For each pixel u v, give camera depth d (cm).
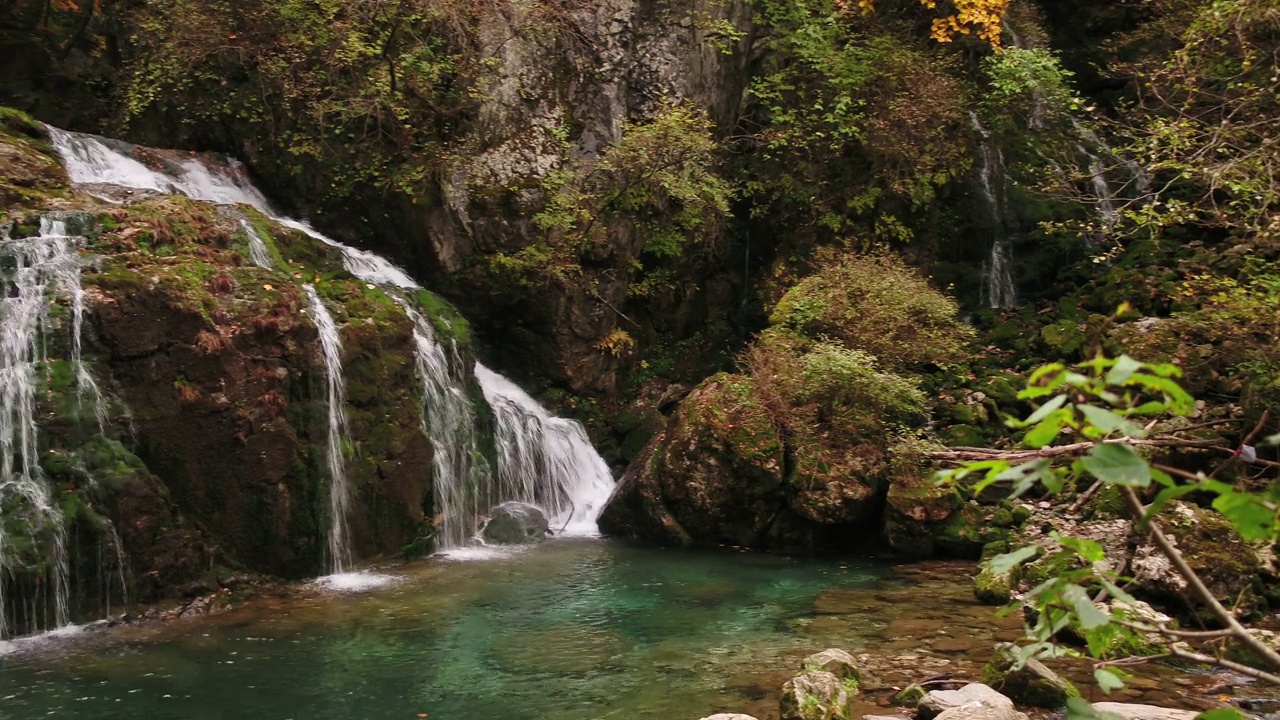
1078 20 1947
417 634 815
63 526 827
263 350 975
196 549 913
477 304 1390
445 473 1170
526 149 1407
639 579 1005
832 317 1314
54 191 1063
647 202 1461
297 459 988
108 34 1612
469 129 1395
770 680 700
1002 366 1398
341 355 1051
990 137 1741
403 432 1102
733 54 1591
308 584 976
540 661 746
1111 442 207
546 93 1432
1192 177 1098
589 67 1462
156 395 911
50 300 877
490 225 1371
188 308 928
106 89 1591
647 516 1199
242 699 668
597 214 1414
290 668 730
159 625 840
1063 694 632
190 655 761
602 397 1455
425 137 1384
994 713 577
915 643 780
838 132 1573
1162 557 829
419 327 1225
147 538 878
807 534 1141
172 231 1036
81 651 767
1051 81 1680
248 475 956
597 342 1436
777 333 1316
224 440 943
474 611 884
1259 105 1117
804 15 1611
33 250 920
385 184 1355
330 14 1348
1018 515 1088
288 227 1196
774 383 1212
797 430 1170
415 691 683
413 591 952
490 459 1245
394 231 1375
